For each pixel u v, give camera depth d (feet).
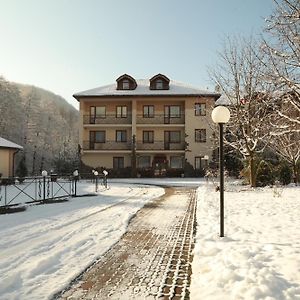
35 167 175.73
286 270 14.89
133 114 120.78
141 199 47.32
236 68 60.03
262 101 54.13
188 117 119.44
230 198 43.39
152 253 19.70
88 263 17.66
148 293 13.83
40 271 16.38
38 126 217.36
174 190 62.34
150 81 124.36
